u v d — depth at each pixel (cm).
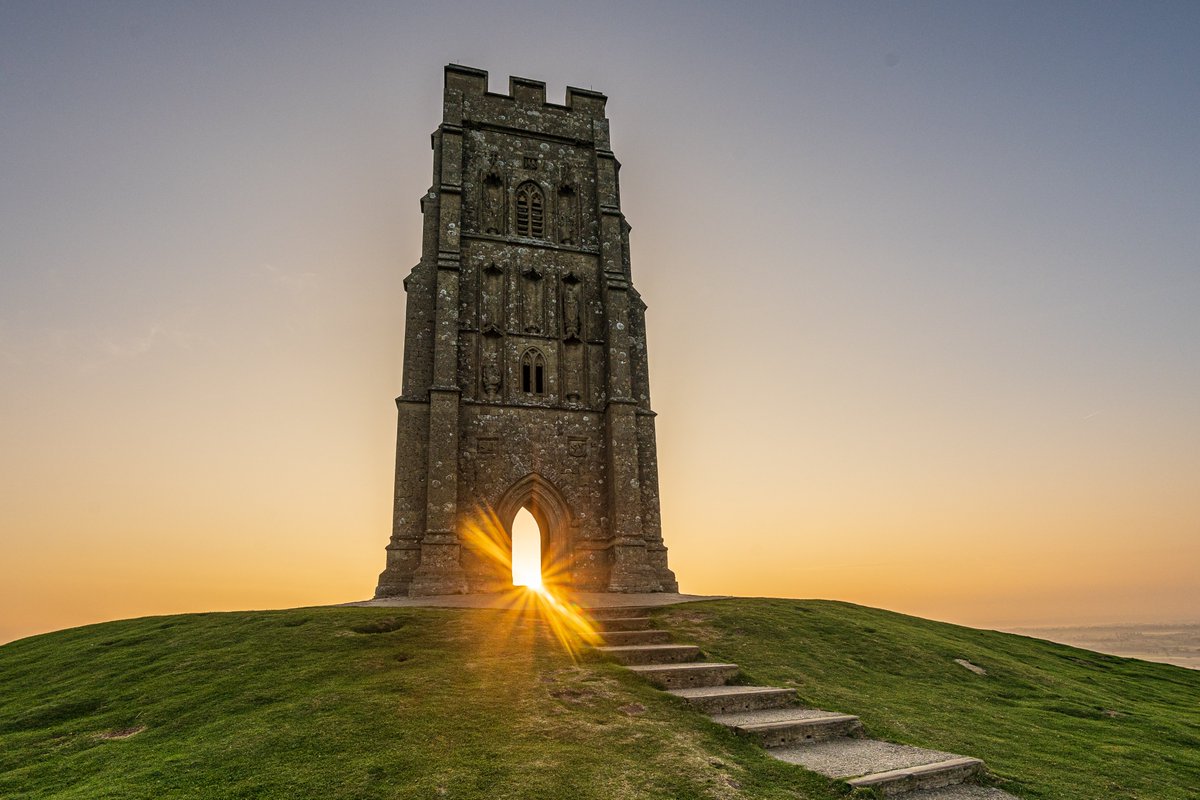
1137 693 1967
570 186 3984
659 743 1118
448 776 966
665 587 3456
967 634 2497
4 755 1143
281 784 942
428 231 3706
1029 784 1081
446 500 3177
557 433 3547
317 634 1777
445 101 3891
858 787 978
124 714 1314
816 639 2028
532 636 1798
